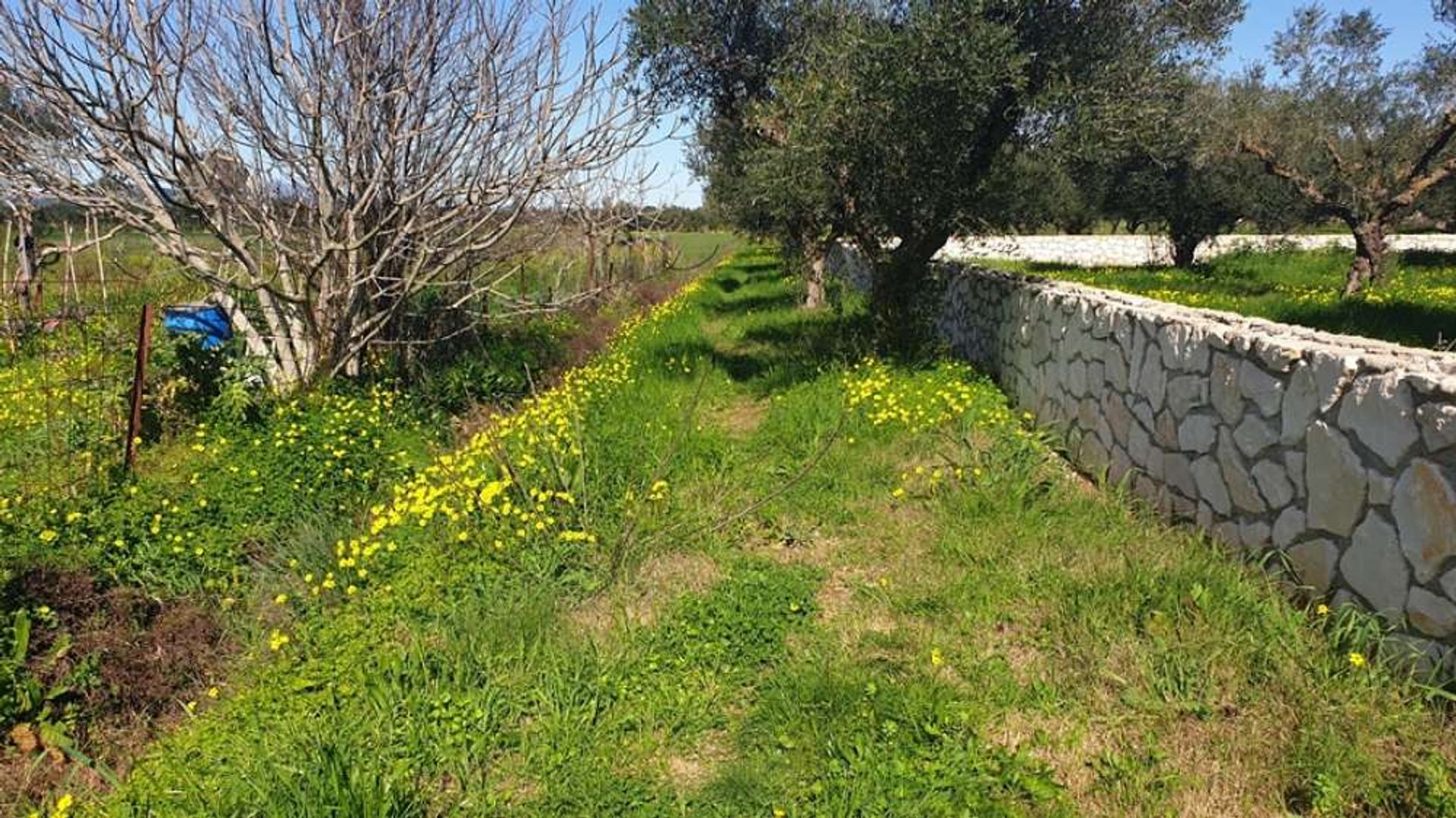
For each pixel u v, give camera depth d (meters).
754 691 3.20
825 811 2.51
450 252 7.78
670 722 3.01
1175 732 2.77
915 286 8.97
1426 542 2.72
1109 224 40.25
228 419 6.28
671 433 6.25
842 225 9.24
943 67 6.89
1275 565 3.51
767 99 9.12
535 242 8.72
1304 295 13.66
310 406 6.62
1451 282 15.35
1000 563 3.95
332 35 6.31
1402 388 2.80
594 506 4.73
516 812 2.61
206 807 2.61
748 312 15.18
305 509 4.86
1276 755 2.61
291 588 4.05
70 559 3.98
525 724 3.03
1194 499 4.19
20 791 2.84
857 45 7.35
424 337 8.73
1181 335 4.30
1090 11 7.12
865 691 3.02
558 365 9.89
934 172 7.90
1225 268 19.75
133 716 3.26
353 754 2.77
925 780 2.60
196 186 6.38
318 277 7.80
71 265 7.25
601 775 2.73
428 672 3.24
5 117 5.78
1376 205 14.73
